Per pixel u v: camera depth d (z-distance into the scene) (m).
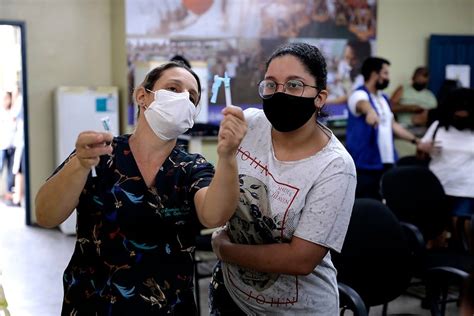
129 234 1.36
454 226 3.86
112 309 1.35
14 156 7.28
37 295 4.04
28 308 3.79
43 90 6.20
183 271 1.41
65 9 6.20
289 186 1.48
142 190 1.37
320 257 1.46
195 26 6.20
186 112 1.40
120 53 6.16
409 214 3.56
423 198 3.62
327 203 1.44
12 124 7.36
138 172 1.39
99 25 6.37
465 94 3.82
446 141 3.89
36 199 1.37
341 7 6.82
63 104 5.83
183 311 1.41
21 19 6.03
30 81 6.13
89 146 1.27
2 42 7.15
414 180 3.64
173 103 1.39
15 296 4.01
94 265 1.39
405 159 4.64
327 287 1.59
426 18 7.34
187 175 1.40
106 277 1.37
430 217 3.64
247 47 6.43
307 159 1.49
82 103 5.88
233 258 1.52
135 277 1.36
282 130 1.50
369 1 6.94
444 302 2.88
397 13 7.18
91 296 1.38
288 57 1.46
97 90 5.92
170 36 6.11
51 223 1.38
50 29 6.16
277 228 1.50
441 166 3.90
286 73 1.45
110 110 5.97
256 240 1.54
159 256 1.38
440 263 3.16
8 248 5.28
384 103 4.86
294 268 1.45
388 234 2.45
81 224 1.41
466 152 3.82
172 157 1.43
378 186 4.74
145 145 1.41
